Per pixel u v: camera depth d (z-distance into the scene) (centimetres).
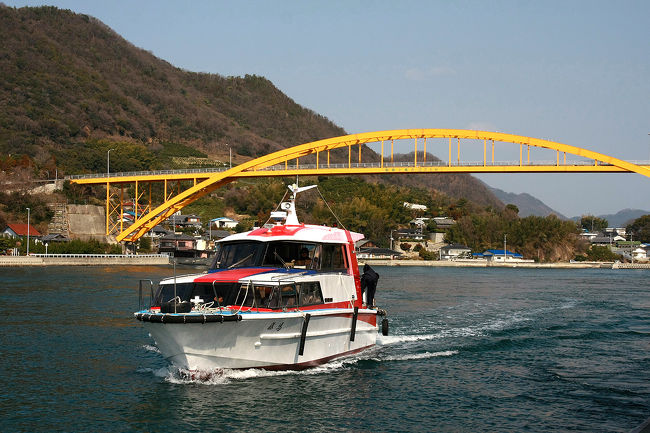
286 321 1728
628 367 2006
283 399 1594
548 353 2230
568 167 10025
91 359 2031
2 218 9650
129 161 16800
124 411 1500
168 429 1392
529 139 10231
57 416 1463
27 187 10969
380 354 2162
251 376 1766
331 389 1692
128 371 1870
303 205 15512
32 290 4291
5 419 1439
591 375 1894
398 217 15975
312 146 10488
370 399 1616
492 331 2712
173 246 11212
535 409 1546
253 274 1794
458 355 2177
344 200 16388
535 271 10475
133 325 2712
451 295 4531
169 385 1698
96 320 2852
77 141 19100
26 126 17712
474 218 15612
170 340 1639
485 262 12769
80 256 8506
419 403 1589
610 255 15488
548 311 3519
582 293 4944
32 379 1777
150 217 10031
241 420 1448
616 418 1475
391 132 10569
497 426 1421
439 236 15312
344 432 1384
